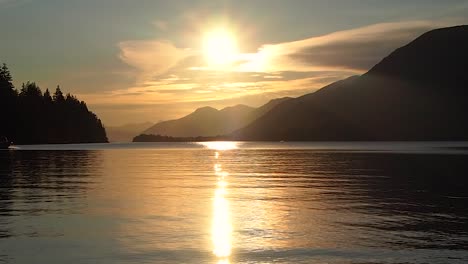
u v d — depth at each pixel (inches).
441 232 921.5
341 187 1727.4
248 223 1024.9
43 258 741.3
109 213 1149.7
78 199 1411.2
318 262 722.2
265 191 1615.4
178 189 1684.3
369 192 1569.9
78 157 4347.9
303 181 1971.0
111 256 754.8
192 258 746.2
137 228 970.1
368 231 936.3
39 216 1107.3
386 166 2878.9
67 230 949.8
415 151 5570.9
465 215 1109.7
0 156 4439.0
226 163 3484.3
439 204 1284.4
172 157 4690.0
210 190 1648.6
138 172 2544.3
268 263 720.3
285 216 1107.9
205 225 1002.1
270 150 6993.1
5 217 1093.1
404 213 1139.3
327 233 919.7
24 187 1743.4
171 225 1003.9
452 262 711.7
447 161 3316.9
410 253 764.6
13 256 752.3
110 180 2043.6
